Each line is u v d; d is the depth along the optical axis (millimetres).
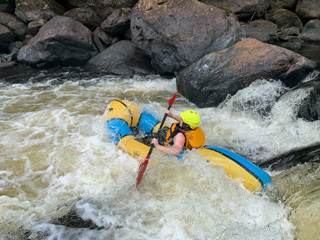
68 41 9023
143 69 9078
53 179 4188
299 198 3469
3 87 7672
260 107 6004
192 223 3355
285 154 4520
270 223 3320
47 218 3533
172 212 3500
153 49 8281
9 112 6176
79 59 9562
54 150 4801
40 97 7051
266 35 9859
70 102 6766
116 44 9531
